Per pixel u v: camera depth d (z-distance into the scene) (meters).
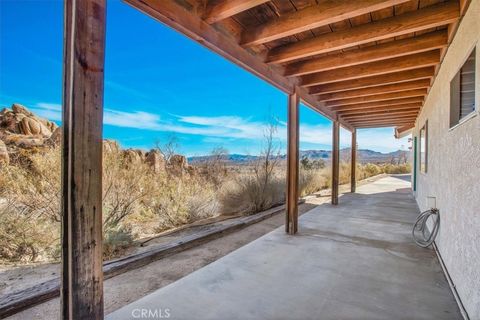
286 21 2.48
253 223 5.18
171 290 2.30
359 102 5.29
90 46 1.44
